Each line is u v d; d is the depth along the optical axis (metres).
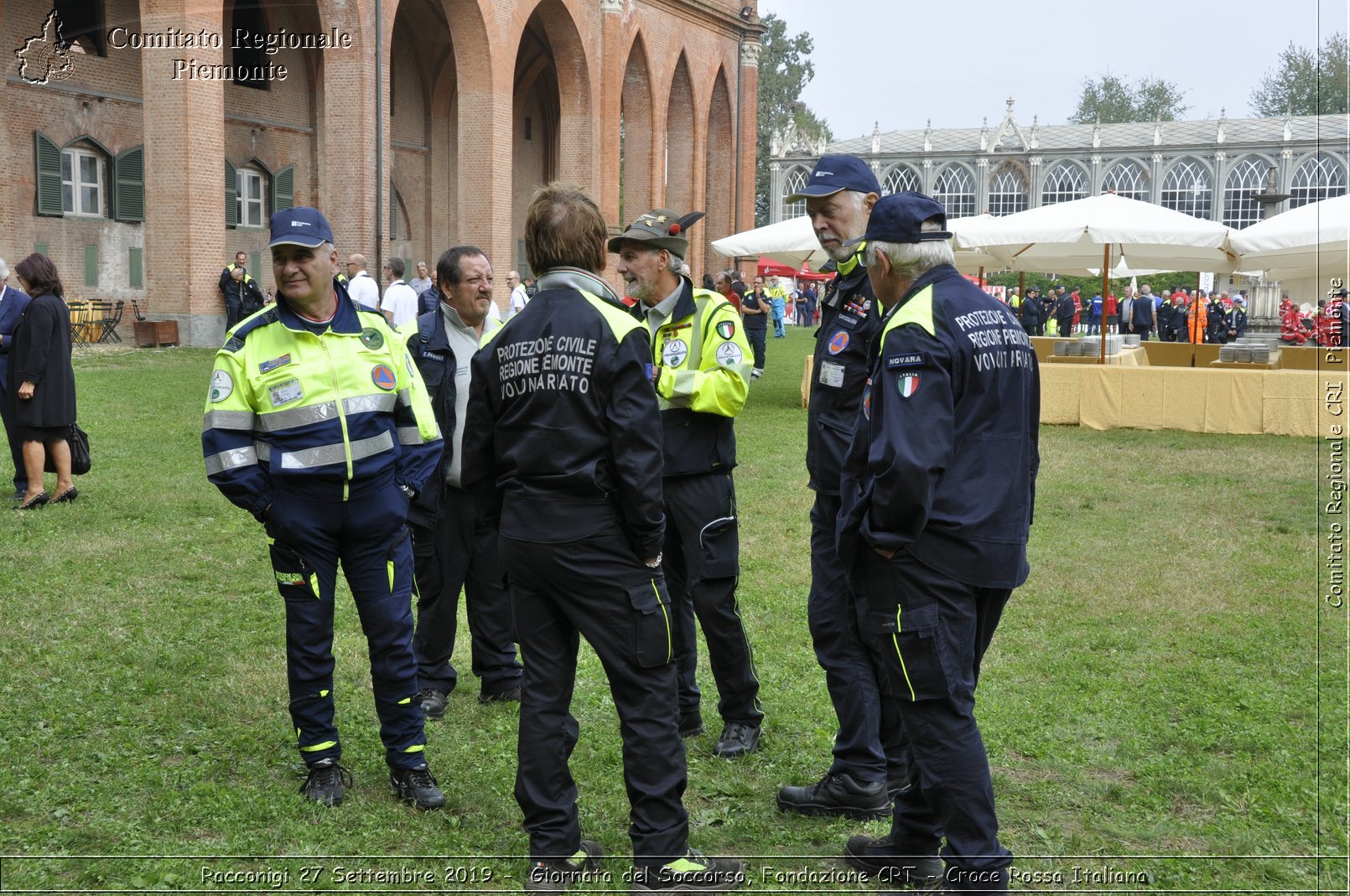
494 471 3.59
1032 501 3.37
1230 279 54.44
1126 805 3.93
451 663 5.60
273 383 3.83
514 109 43.00
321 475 3.83
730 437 4.48
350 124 27.08
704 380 4.28
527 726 3.43
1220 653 5.66
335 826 3.74
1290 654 5.63
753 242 17.25
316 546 3.89
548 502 3.34
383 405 3.96
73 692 4.80
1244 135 62.75
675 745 3.40
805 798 3.99
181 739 4.39
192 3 23.42
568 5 34.91
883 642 3.25
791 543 8.18
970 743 3.17
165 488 9.35
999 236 15.16
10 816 3.71
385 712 3.98
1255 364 15.62
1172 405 14.93
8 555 7.04
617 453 3.30
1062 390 15.42
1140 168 64.62
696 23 42.12
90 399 14.70
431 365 4.86
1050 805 3.93
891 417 3.08
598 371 3.30
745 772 4.32
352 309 4.02
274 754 4.30
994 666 5.45
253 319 3.90
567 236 3.41
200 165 23.77
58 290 8.48
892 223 3.26
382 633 3.96
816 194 3.91
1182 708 4.86
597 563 3.33
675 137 43.09
